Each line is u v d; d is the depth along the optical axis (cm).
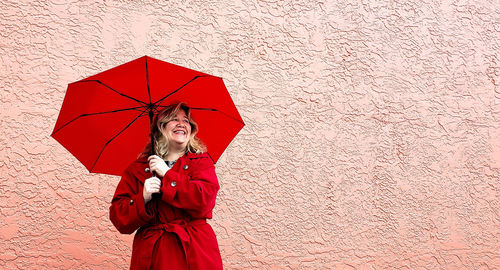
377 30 500
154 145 296
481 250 471
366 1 505
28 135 382
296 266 416
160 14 436
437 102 500
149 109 304
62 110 279
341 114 465
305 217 429
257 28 461
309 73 466
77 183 384
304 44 472
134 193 284
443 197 475
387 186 461
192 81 295
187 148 300
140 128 306
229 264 399
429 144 486
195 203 267
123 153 306
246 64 449
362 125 469
